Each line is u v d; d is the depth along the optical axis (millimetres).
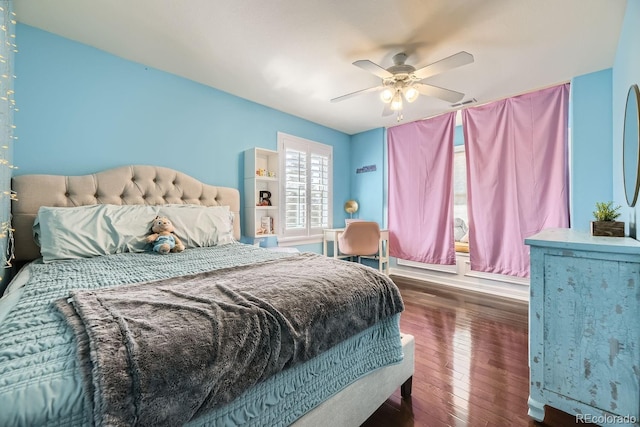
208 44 2137
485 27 1914
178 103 2641
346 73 2578
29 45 1923
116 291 1012
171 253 1902
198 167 2791
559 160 2742
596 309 1217
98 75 2203
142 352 634
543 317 1341
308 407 978
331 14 1803
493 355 1938
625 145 1810
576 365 1264
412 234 3932
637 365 1134
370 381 1246
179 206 2330
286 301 976
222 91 2975
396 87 2279
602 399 1205
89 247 1730
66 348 663
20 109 1893
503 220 3105
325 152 4188
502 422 1340
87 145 2156
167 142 2576
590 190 2490
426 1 1682
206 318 797
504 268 3098
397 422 1338
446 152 3582
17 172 1884
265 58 2330
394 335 1348
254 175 3049
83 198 2037
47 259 1591
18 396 528
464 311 2771
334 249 4008
